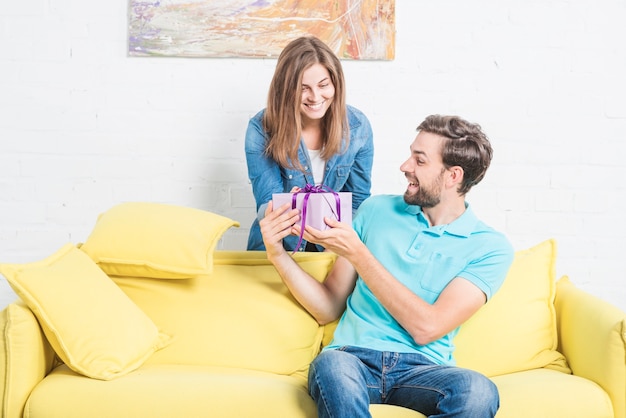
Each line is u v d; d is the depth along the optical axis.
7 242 2.65
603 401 1.65
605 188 2.67
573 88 2.65
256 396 1.59
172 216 1.94
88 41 2.62
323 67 2.14
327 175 2.28
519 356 1.87
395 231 1.88
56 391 1.59
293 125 2.16
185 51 2.60
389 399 1.69
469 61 2.64
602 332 1.72
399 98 2.64
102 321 1.71
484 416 1.50
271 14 2.59
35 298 1.65
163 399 1.58
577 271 2.69
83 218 2.66
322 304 1.89
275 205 1.82
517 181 2.67
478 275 1.76
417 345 1.74
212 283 1.94
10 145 2.63
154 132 2.64
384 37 2.61
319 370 1.56
